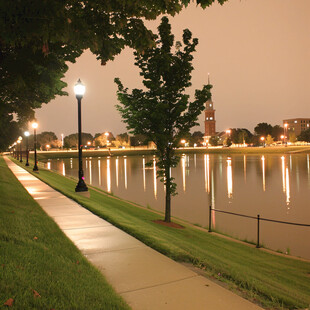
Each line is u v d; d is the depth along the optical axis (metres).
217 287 4.70
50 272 4.76
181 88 13.32
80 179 15.91
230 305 4.12
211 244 10.74
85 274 4.91
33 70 6.03
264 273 7.84
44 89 11.16
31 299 3.83
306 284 7.39
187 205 23.77
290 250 12.69
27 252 5.52
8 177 20.39
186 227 13.81
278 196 28.09
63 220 9.13
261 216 19.83
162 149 13.48
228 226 17.05
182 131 13.20
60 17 4.07
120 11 5.00
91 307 3.82
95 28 5.10
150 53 12.52
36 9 3.68
